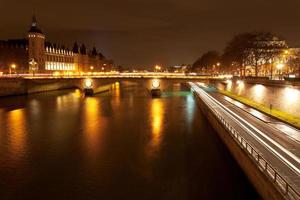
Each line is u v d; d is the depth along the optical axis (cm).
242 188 3133
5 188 3359
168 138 5253
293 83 8250
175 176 3588
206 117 6888
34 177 3634
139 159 4184
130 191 3241
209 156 4222
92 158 4262
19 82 12175
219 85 14225
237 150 3466
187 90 15400
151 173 3697
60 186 3388
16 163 4097
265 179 2411
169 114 7656
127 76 13050
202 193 3161
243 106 6850
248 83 10862
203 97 8800
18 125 6425
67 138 5341
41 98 11481
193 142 4934
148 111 8206
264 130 4250
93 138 5334
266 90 7981
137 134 5584
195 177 3534
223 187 3275
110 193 3206
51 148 4744
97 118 7238
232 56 14038
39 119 7112
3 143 5041
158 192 3212
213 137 5206
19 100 10731
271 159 2953
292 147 3381
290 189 2144
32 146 4859
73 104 9775
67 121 6862
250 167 2867
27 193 3241
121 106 9250
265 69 14775
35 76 13200
